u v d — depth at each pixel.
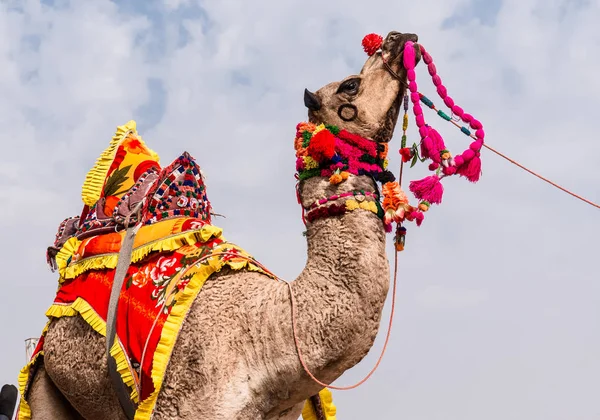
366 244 5.19
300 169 5.48
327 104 5.50
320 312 5.11
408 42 5.51
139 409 5.17
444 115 5.52
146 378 5.25
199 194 6.10
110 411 5.79
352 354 5.13
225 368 5.16
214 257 5.48
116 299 5.68
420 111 5.39
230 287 5.41
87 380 5.78
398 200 5.23
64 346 5.91
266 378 5.17
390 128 5.52
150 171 6.45
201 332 5.25
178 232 5.75
